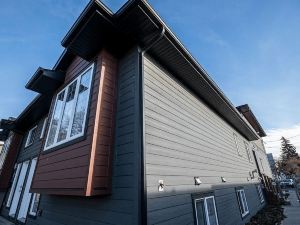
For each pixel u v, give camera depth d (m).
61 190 3.63
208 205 5.05
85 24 3.89
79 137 3.72
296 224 8.06
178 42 4.54
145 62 4.40
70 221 4.07
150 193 3.19
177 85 5.59
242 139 12.04
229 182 7.13
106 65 4.25
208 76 6.05
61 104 5.29
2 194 9.80
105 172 3.37
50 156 4.65
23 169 9.12
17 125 10.68
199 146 5.64
